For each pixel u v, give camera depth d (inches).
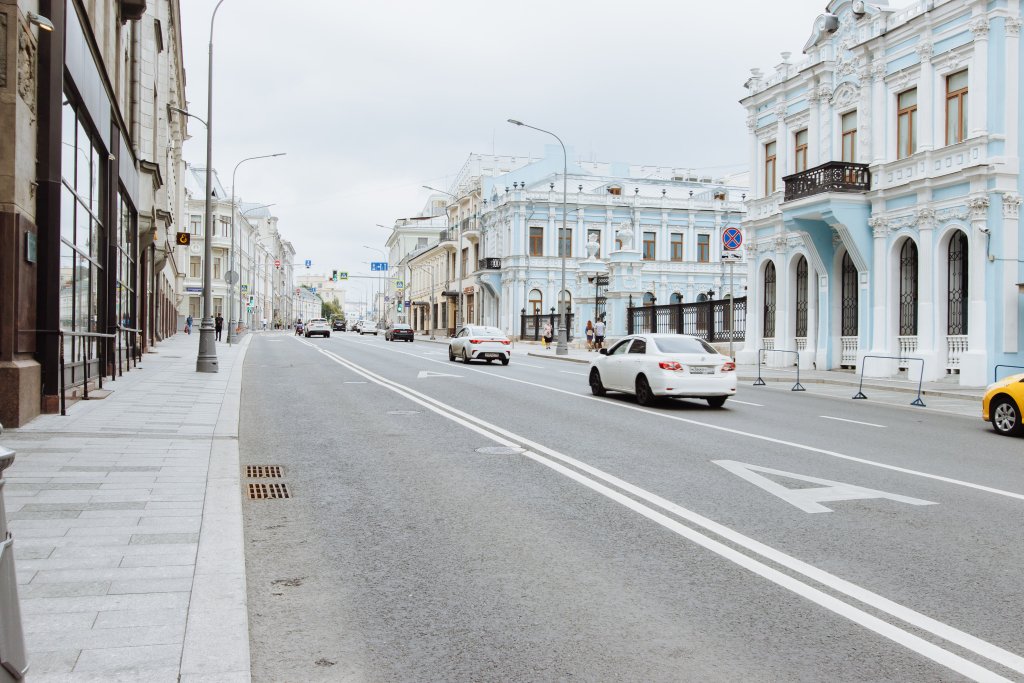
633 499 280.2
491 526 244.1
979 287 796.6
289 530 238.2
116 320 701.3
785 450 394.3
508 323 2290.8
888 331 919.7
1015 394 476.1
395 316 4256.9
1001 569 204.2
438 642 157.1
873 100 954.7
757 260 1188.5
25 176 409.4
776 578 196.4
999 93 790.5
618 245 2282.2
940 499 285.9
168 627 156.0
